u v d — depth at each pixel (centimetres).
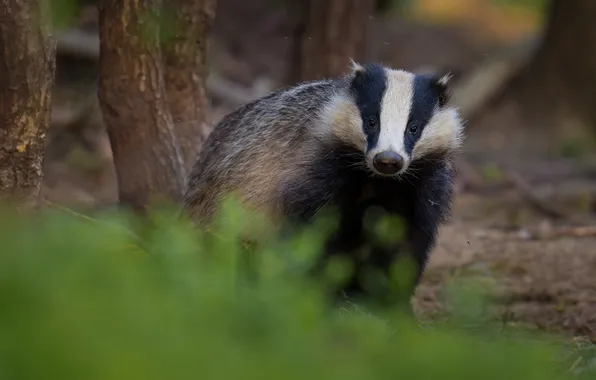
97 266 593
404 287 1051
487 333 752
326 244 1096
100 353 504
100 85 1334
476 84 2747
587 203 1992
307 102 1148
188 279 630
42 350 502
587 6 2680
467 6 3697
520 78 2784
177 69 1396
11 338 510
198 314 579
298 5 1947
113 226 866
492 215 1911
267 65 2738
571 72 2708
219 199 1174
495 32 3281
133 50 1300
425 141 1096
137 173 1348
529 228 1750
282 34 2858
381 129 1071
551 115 2708
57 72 2452
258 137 1166
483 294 800
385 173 1053
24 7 955
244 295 635
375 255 1117
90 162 2062
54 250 599
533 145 2577
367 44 1834
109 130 1352
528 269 1463
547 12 2798
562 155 2505
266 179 1131
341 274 980
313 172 1104
